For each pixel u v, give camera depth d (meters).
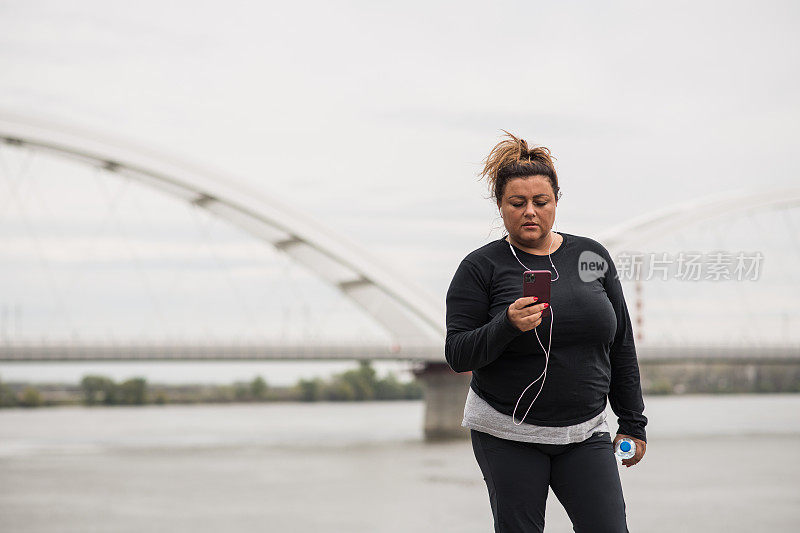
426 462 43.97
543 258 3.69
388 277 63.53
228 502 30.23
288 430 73.62
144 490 33.72
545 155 3.73
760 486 33.25
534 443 3.63
